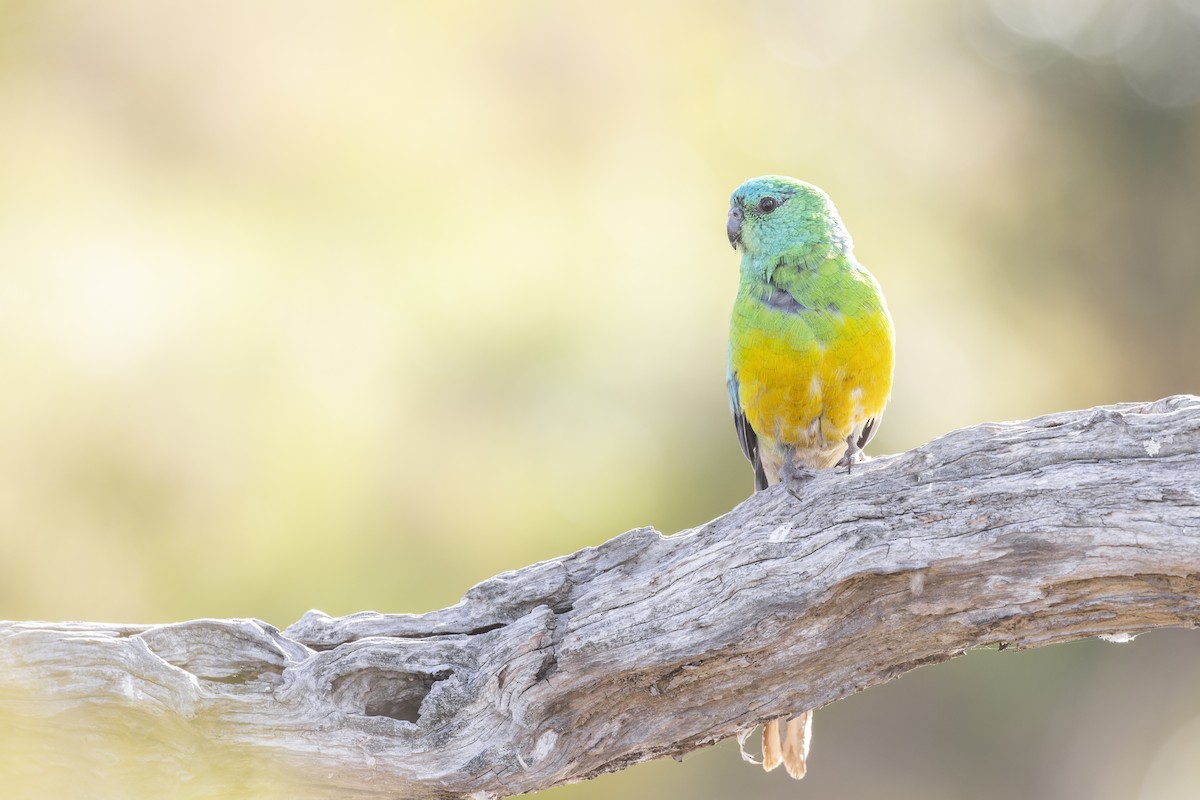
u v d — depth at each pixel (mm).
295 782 6715
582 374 12500
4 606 11211
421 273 12727
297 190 12961
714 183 14508
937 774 18766
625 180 14102
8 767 6559
